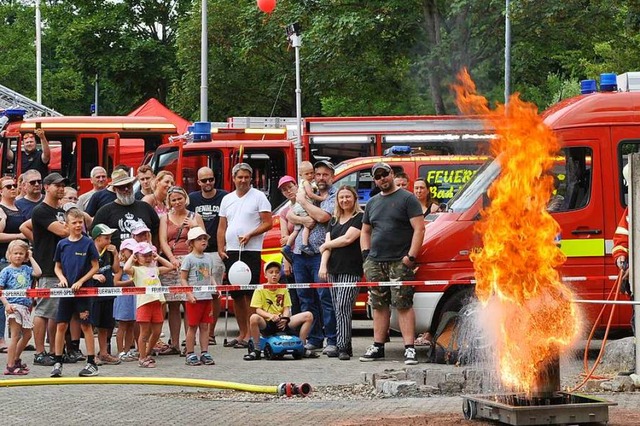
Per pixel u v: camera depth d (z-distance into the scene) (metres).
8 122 33.12
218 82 53.06
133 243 16.36
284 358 16.95
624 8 38.50
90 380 14.10
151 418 11.17
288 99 52.69
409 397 12.47
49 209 15.99
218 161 27.89
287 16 44.34
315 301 17.58
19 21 71.69
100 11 67.38
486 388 12.70
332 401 12.25
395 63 43.78
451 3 40.31
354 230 16.80
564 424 9.73
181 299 17.14
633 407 11.28
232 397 12.84
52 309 16.22
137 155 34.12
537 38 40.00
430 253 16.25
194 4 55.19
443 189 21.44
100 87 78.25
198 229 17.22
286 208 18.64
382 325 16.50
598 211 16.20
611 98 16.45
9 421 11.05
